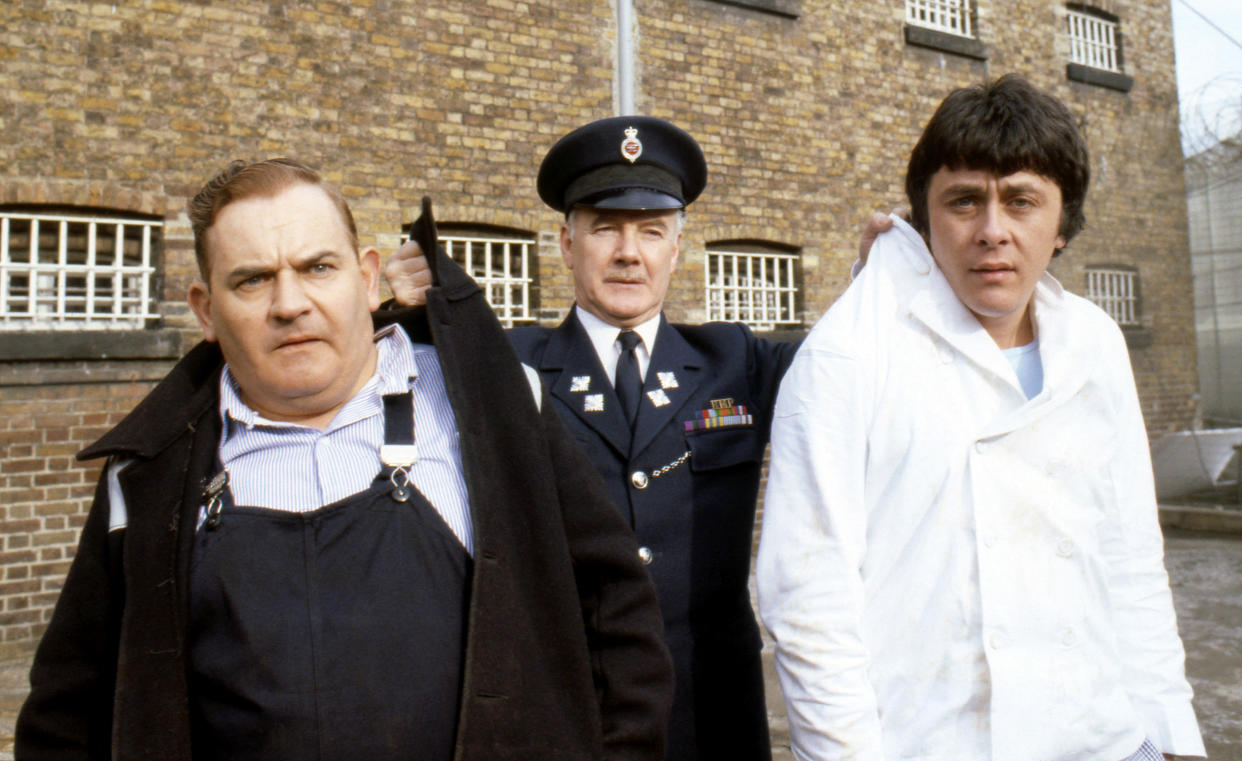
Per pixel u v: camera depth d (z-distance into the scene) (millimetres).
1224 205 8312
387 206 5008
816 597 1272
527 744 1145
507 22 5379
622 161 1917
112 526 1180
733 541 1820
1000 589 1282
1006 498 1311
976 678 1277
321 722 1045
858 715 1231
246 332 1149
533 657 1179
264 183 1170
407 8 5090
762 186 6227
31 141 4238
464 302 1301
